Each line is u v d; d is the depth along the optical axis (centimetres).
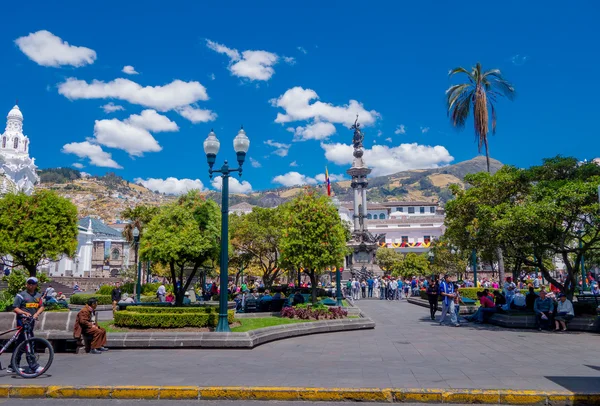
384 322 1786
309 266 1839
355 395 661
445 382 712
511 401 636
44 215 1794
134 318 1234
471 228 1734
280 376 773
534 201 1507
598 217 1332
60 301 2175
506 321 1548
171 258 1494
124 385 714
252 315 1744
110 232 8256
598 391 646
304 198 1911
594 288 2739
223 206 1210
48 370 845
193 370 834
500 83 2803
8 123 8138
